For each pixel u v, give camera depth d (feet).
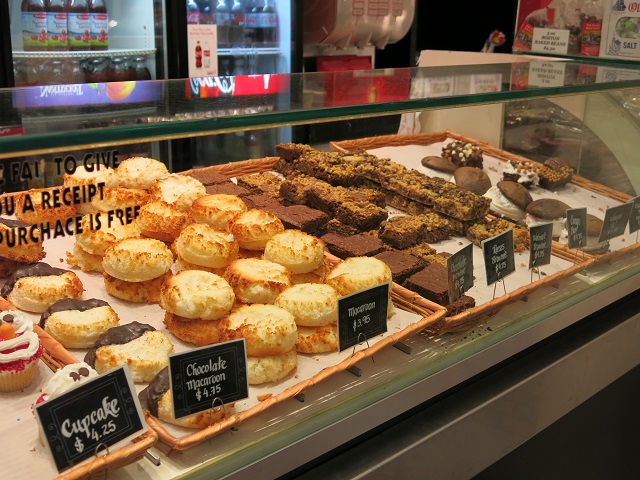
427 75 6.30
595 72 6.94
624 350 6.50
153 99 4.50
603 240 6.38
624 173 7.46
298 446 3.91
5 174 4.24
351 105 4.72
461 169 8.02
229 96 4.79
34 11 9.52
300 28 11.85
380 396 4.37
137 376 4.14
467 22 15.42
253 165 7.72
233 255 5.28
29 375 4.03
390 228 6.28
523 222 7.11
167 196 5.84
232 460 3.66
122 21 10.76
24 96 4.29
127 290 5.00
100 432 3.29
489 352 5.08
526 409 5.45
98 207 5.17
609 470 7.22
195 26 10.69
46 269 4.95
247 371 4.00
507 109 8.61
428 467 4.66
